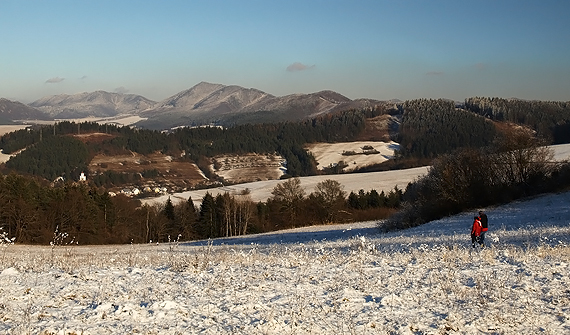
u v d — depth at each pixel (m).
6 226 62.25
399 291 11.43
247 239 55.00
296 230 66.38
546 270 12.95
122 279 13.47
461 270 13.68
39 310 9.90
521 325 9.02
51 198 66.75
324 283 12.53
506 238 24.11
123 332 8.66
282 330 8.83
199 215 84.88
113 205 74.00
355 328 8.89
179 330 8.78
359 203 87.81
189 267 15.48
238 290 11.90
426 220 49.50
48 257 20.36
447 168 49.81
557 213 38.25
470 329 8.88
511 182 51.81
